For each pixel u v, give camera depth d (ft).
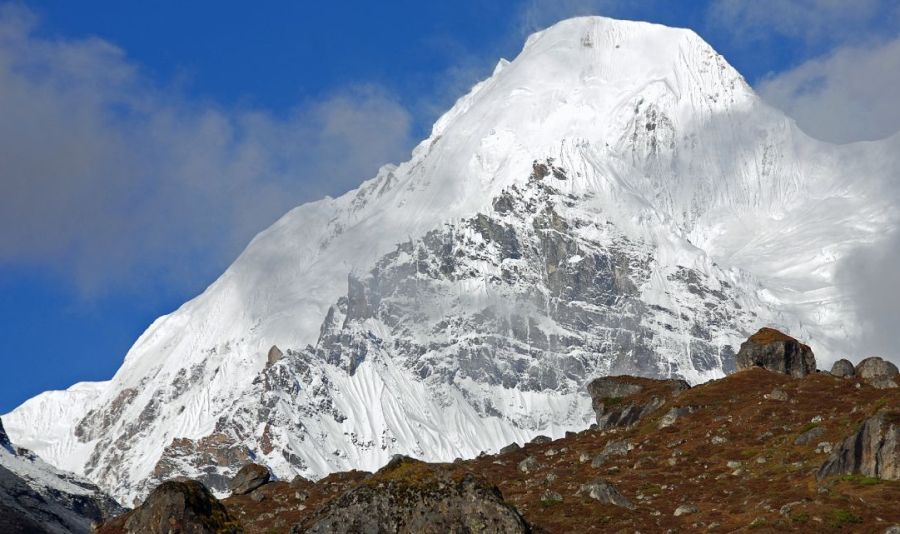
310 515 470.80
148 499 492.54
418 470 465.88
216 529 489.26
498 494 458.50
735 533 578.25
